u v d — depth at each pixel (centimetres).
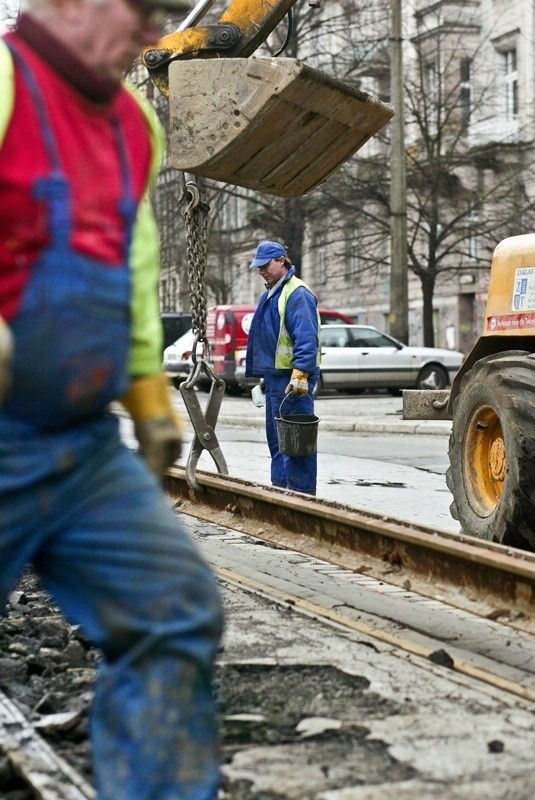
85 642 988
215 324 5650
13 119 491
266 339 1817
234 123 1402
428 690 849
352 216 6538
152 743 504
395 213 5216
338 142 1480
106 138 525
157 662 510
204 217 1630
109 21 512
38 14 514
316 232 6888
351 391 5869
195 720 514
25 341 491
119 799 504
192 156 1434
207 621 518
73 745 736
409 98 6381
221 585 1208
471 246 7219
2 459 501
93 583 518
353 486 2241
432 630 1051
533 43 6825
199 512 1642
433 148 6241
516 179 6275
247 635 998
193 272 1642
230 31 1585
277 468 1844
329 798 640
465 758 708
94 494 519
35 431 507
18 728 745
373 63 7006
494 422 1459
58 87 506
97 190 510
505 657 966
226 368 5581
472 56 6925
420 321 7950
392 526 1168
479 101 6569
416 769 689
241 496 1542
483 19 7138
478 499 1474
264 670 901
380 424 3594
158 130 559
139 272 541
